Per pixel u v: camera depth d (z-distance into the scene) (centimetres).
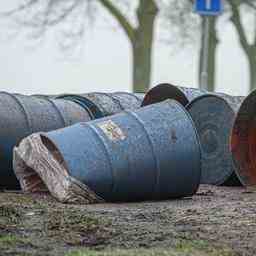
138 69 5256
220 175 2641
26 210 1947
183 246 1530
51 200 2148
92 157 2122
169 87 2830
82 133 2166
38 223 1773
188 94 2833
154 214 1916
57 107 2612
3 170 2472
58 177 2127
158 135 2177
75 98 2838
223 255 1470
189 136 2194
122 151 2138
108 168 2117
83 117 2633
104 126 2183
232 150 2495
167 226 1753
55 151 2178
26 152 2236
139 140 2158
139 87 5238
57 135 2175
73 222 1777
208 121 2680
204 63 3394
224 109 2630
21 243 1563
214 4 3250
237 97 2698
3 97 2545
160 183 2159
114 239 1603
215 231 1698
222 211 1959
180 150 2175
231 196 2309
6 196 2220
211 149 2669
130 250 1489
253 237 1639
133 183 2136
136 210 1986
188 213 1931
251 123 2500
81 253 1458
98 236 1631
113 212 1947
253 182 2511
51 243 1569
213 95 2664
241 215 1892
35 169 2209
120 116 2217
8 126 2469
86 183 2105
